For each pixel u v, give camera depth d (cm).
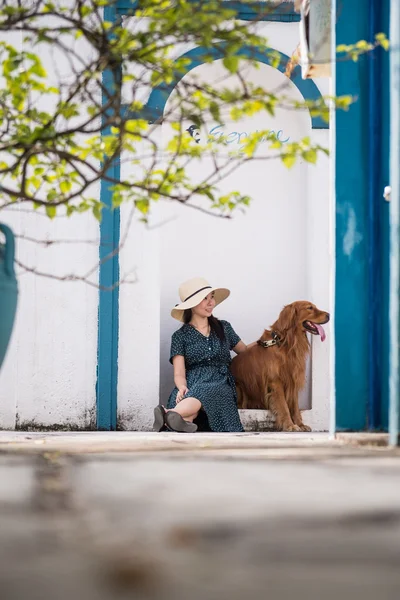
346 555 152
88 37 313
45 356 702
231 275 764
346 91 448
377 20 448
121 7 658
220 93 326
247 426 712
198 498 217
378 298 452
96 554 151
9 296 325
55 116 333
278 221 766
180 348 701
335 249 451
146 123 346
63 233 700
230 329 727
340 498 218
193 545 159
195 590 126
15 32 689
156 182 354
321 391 729
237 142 754
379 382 451
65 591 125
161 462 304
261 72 732
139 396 710
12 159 675
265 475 265
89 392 705
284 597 122
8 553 152
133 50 314
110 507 203
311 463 302
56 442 429
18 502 211
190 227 761
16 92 345
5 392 700
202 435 557
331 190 461
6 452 352
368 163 451
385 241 447
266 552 154
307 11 552
